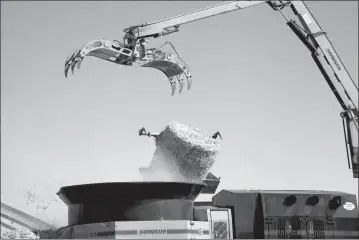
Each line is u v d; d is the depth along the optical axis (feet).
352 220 37.42
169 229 33.09
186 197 34.42
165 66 41.93
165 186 33.40
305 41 45.65
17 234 38.29
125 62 40.22
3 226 46.75
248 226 35.68
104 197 33.60
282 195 36.50
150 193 33.42
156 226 33.04
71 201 35.19
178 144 38.14
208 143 38.50
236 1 44.42
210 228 34.83
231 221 35.40
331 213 37.14
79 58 37.37
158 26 41.29
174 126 38.81
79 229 34.04
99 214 33.88
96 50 38.29
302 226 36.37
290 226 36.22
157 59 41.04
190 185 34.12
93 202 34.12
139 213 33.50
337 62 44.96
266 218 35.76
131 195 33.40
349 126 43.86
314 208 36.88
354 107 44.39
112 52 38.93
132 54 39.68
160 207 33.71
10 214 47.57
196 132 39.29
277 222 35.99
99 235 33.09
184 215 34.40
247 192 36.50
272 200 36.22
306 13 45.55
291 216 36.32
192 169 38.60
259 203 36.14
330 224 36.94
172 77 42.78
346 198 37.73
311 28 45.37
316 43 45.29
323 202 37.14
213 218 35.09
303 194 36.91
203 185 34.94
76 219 35.09
